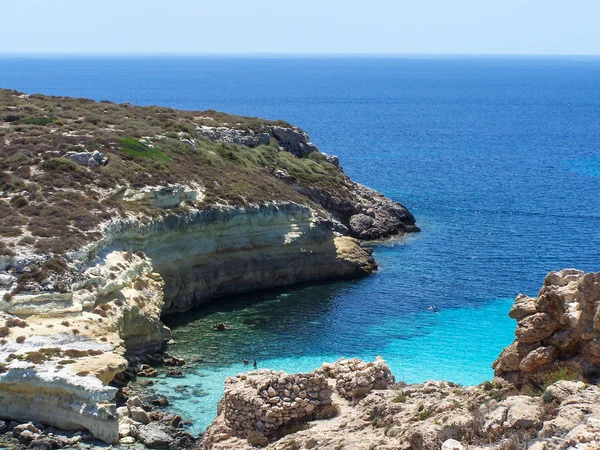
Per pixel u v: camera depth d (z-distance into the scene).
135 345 56.62
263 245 77.19
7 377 43.25
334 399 30.36
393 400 27.61
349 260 81.25
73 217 61.16
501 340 60.88
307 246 80.50
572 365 23.59
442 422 22.19
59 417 42.69
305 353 58.28
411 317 67.31
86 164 71.00
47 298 51.53
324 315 68.19
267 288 76.69
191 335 62.25
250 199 78.12
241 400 29.06
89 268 56.25
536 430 19.67
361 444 23.50
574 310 23.92
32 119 84.81
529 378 24.33
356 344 60.34
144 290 60.72
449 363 55.50
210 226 73.19
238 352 58.25
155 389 49.88
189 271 70.12
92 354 47.06
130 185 69.56
